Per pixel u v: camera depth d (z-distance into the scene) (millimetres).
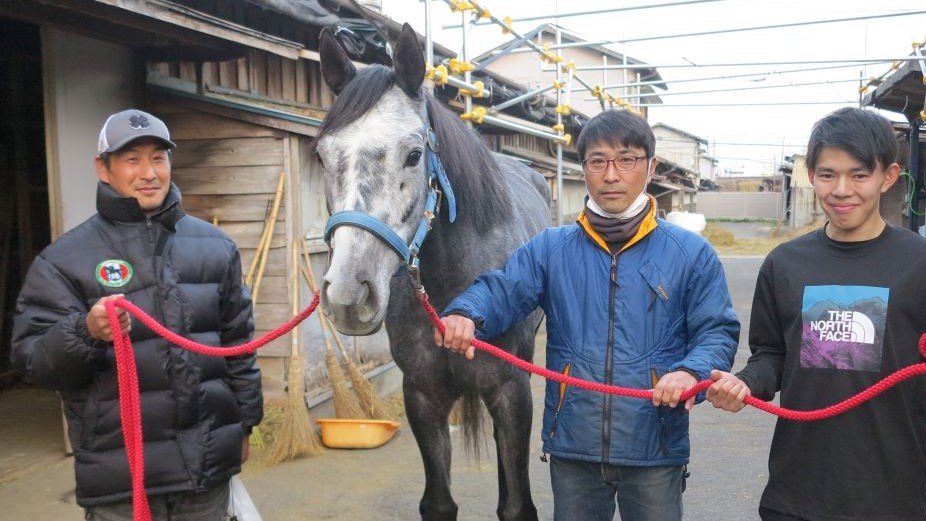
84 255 1783
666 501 1846
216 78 4637
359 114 1897
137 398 1603
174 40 3922
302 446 3910
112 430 1781
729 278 12875
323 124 1949
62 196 3678
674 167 20078
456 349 1807
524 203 3119
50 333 1658
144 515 1589
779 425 1780
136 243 1820
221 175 4340
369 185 1834
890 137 1616
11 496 3354
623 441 1804
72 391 1789
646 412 1803
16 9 3225
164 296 1823
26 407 4863
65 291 1750
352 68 2184
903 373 1504
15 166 5570
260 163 4281
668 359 1833
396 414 4723
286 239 4273
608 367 1825
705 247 1854
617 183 1807
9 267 5605
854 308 1646
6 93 5477
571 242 1944
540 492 3438
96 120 3914
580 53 19594
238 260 2037
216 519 1977
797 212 29250
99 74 3926
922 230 6051
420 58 2002
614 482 1884
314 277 4594
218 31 3391
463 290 2350
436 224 2260
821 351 1679
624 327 1829
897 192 7949
